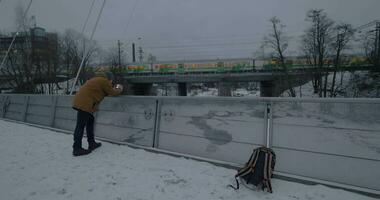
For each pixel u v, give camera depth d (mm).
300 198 3271
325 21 43000
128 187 3576
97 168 4227
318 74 41969
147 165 4336
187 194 3385
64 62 46438
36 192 3455
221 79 47688
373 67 42875
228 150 4480
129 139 5773
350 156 3551
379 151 3379
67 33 47938
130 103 5836
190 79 48969
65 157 4777
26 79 41000
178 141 5059
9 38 36125
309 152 3816
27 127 7668
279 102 4102
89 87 4996
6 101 10016
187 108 5020
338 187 3479
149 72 50312
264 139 4160
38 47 42969
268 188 3400
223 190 3467
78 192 3455
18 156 4871
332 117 3705
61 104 7605
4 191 3484
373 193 3283
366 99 3471
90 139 5141
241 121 4422
